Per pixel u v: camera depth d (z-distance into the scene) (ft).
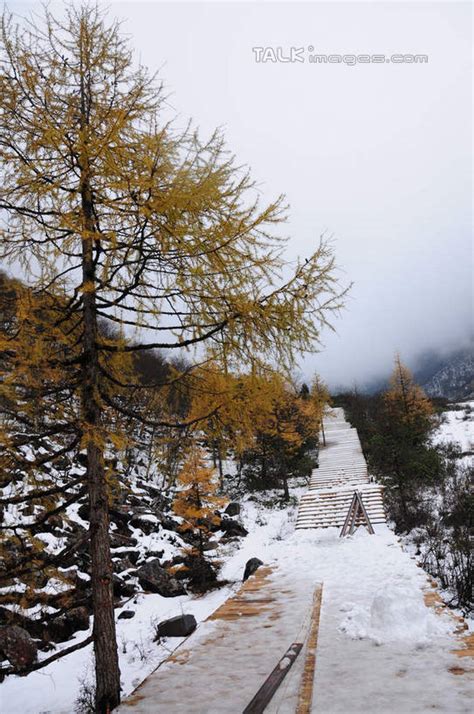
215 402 16.43
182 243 13.48
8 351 12.60
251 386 15.60
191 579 43.09
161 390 18.02
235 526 61.36
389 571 22.21
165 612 35.53
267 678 10.55
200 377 16.98
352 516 39.27
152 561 42.75
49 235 15.20
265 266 14.10
